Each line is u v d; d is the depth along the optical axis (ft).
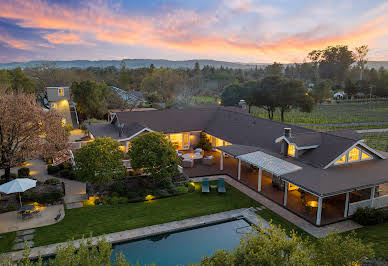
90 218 67.10
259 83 202.18
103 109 190.90
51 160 105.50
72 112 191.83
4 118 74.74
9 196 76.28
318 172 71.05
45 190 79.97
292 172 71.61
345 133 90.68
